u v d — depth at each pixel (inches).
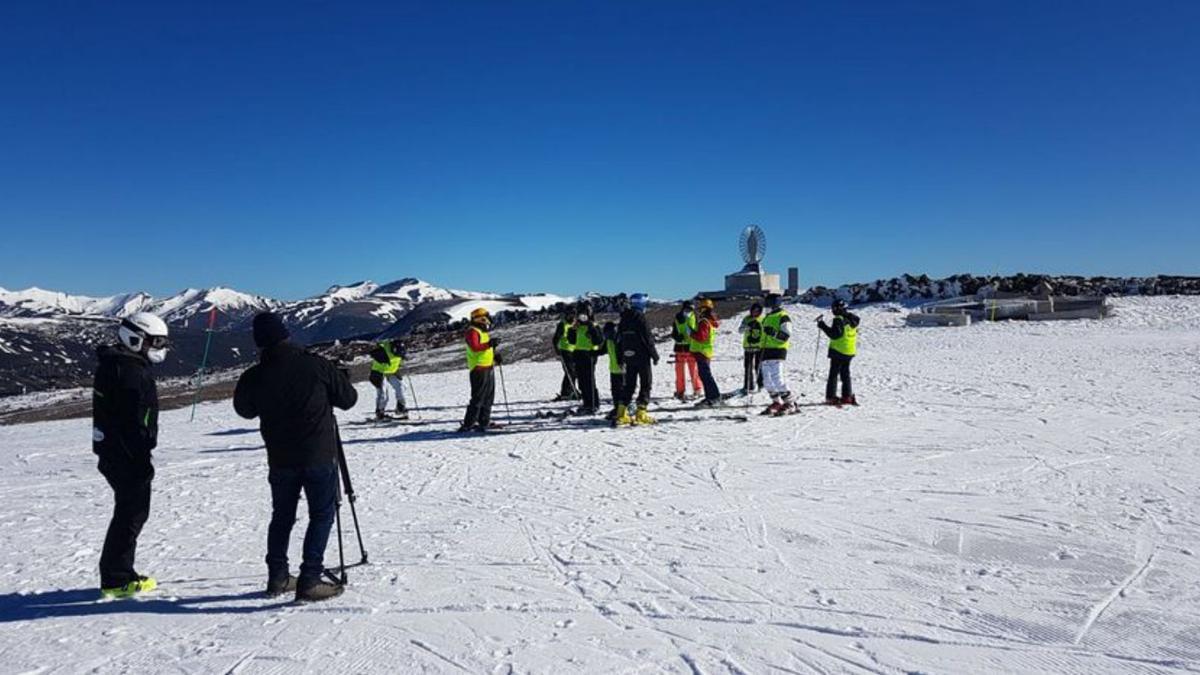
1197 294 1460.4
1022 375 685.9
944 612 185.6
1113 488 297.1
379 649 176.6
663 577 215.8
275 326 211.9
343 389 219.3
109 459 216.4
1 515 335.3
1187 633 170.7
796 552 234.4
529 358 1176.8
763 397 610.2
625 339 498.3
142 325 219.9
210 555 255.6
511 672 162.1
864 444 404.5
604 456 401.4
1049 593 195.2
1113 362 762.2
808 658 163.8
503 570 227.1
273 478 211.8
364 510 309.1
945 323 1293.1
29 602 217.3
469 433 504.7
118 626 196.5
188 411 790.5
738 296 1920.5
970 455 367.6
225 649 180.1
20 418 1002.1
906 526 257.4
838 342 545.6
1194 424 427.5
